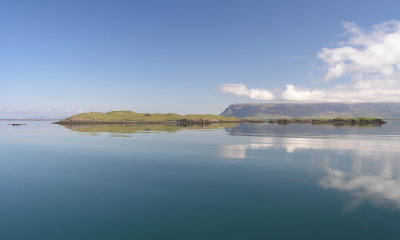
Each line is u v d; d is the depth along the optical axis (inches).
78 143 2608.3
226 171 1325.0
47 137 3326.8
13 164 1539.1
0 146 2432.3
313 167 1417.3
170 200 904.9
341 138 3105.3
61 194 975.6
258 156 1781.5
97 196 951.0
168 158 1712.6
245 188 1036.5
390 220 732.7
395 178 1181.1
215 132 4264.3
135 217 766.5
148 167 1429.6
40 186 1078.4
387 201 881.5
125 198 927.7
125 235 660.1
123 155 1840.6
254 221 735.1
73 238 647.1
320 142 2657.5
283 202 877.8
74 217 768.9
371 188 1029.8
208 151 2015.3
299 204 857.5
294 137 3265.3
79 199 920.3
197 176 1227.2
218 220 741.9
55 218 762.8
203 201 892.6
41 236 660.1
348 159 1657.2
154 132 4220.0
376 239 631.8
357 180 1150.3
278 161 1593.3
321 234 657.0
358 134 3759.8
